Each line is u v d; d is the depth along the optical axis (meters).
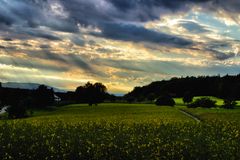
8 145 24.59
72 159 22.28
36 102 103.50
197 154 22.33
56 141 26.86
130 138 27.28
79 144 25.45
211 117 53.56
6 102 104.31
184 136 29.75
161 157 21.84
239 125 41.66
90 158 22.23
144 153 22.58
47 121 45.53
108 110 80.56
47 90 109.44
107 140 26.89
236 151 22.97
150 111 72.94
